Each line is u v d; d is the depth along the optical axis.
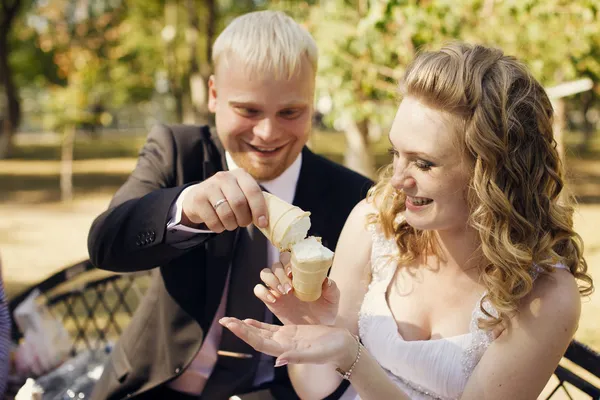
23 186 16.77
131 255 2.13
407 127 1.86
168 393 2.57
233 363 2.48
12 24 24.34
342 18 6.57
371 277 2.33
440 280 2.14
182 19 20.00
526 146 1.89
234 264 2.49
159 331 2.51
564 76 6.42
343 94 6.26
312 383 2.27
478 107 1.80
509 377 1.91
